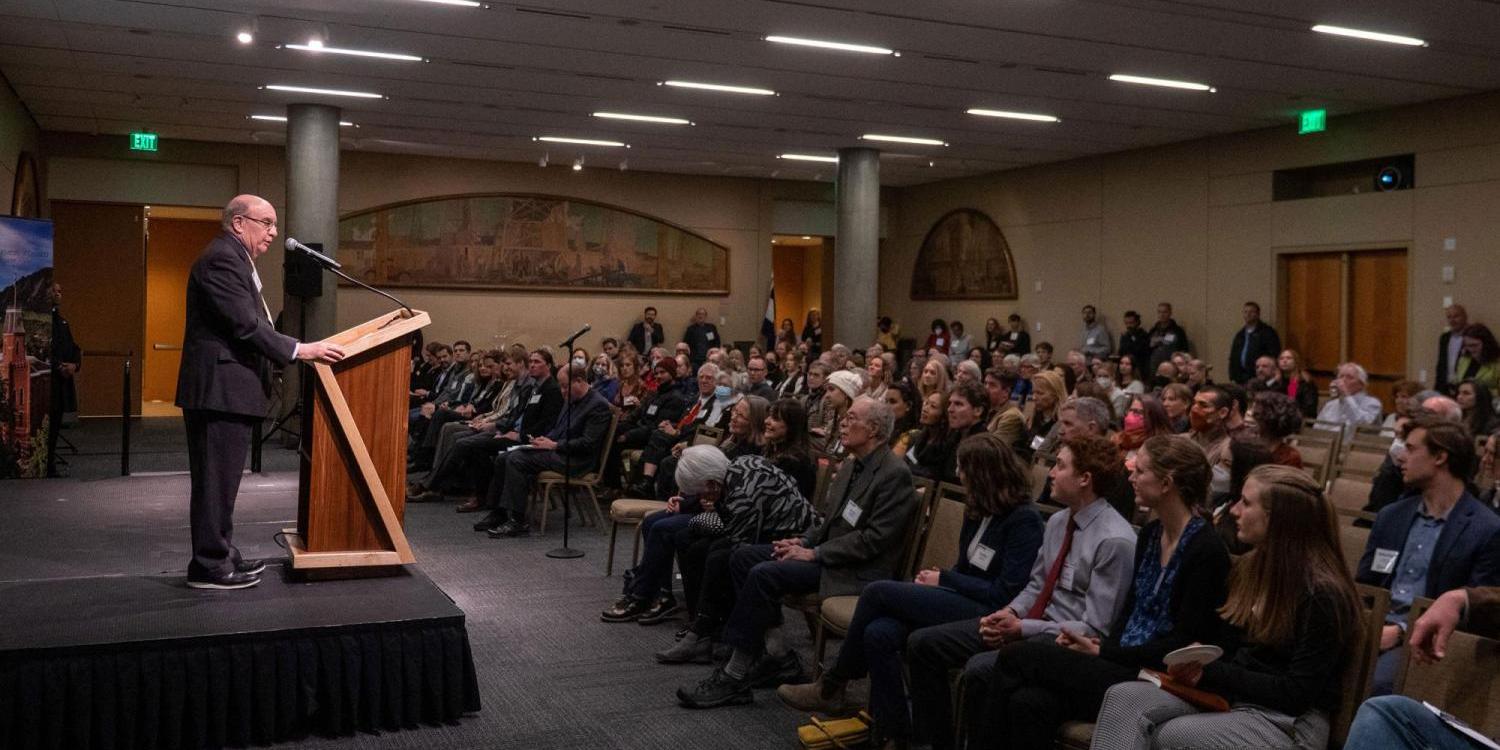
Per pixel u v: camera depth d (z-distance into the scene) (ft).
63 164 50.65
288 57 34.68
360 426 14.69
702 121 44.93
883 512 14.62
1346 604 9.21
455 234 57.11
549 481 26.09
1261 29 29.22
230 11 29.53
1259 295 44.73
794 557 15.16
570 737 13.53
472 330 57.62
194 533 14.26
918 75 35.78
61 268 51.52
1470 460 11.84
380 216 55.72
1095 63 33.53
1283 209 43.73
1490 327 36.76
